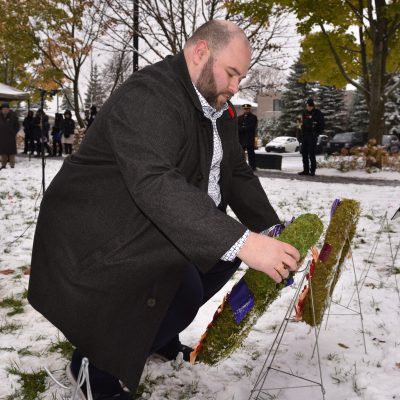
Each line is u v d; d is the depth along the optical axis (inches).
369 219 263.9
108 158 68.6
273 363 103.5
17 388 95.0
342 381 96.7
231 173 84.6
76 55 828.0
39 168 569.9
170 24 472.4
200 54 68.5
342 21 601.9
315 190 407.5
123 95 67.6
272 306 135.3
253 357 105.4
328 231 88.0
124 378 68.6
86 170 69.9
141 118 64.7
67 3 782.5
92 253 69.6
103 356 69.2
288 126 1994.3
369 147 610.2
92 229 69.6
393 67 697.0
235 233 60.6
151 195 61.5
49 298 71.7
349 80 637.9
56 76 877.2
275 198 355.3
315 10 553.6
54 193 72.5
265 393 89.2
